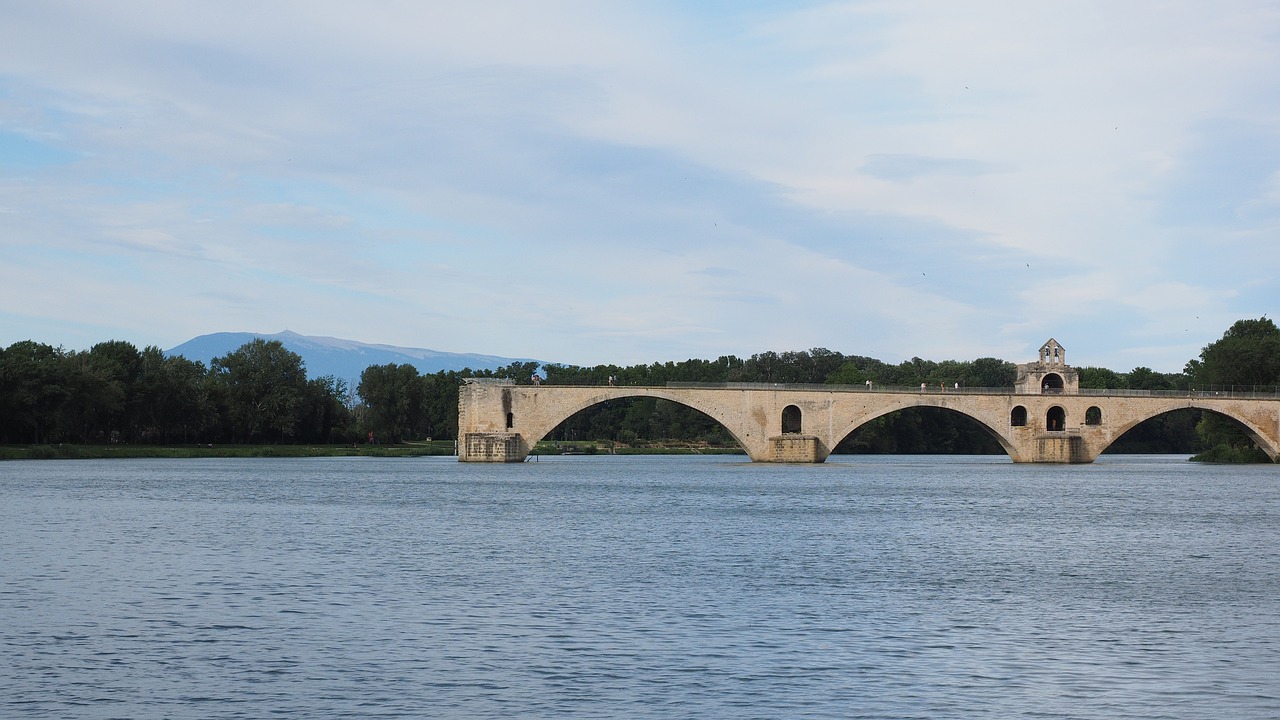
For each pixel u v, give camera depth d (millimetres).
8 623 42844
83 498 103625
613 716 31594
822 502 103750
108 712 31734
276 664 36844
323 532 74500
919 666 37094
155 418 199000
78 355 184625
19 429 182500
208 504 97438
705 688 34312
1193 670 36781
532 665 36844
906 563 60656
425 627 42469
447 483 130625
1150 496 113688
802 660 37750
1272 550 67625
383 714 31672
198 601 47562
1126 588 52594
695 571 56875
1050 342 189000
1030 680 35500
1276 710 32562
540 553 63812
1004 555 64562
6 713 31594
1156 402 186000
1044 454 185875
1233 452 197875
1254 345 192875
